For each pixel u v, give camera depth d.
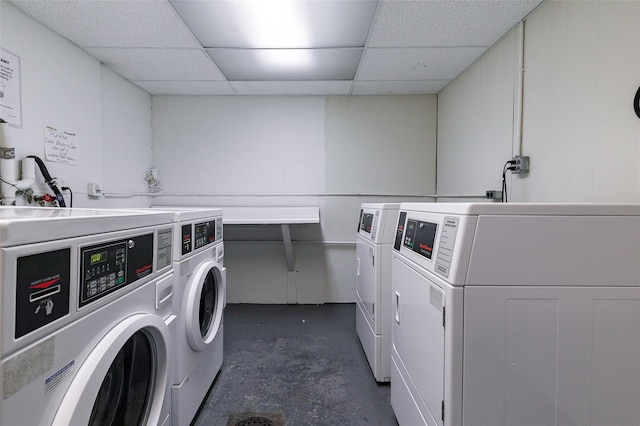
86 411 0.69
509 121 2.02
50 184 1.91
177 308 1.32
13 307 0.55
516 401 0.88
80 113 2.26
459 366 0.88
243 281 3.36
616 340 0.88
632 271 0.88
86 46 2.22
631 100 1.25
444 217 1.00
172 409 1.31
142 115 3.09
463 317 0.87
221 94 3.24
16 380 0.55
